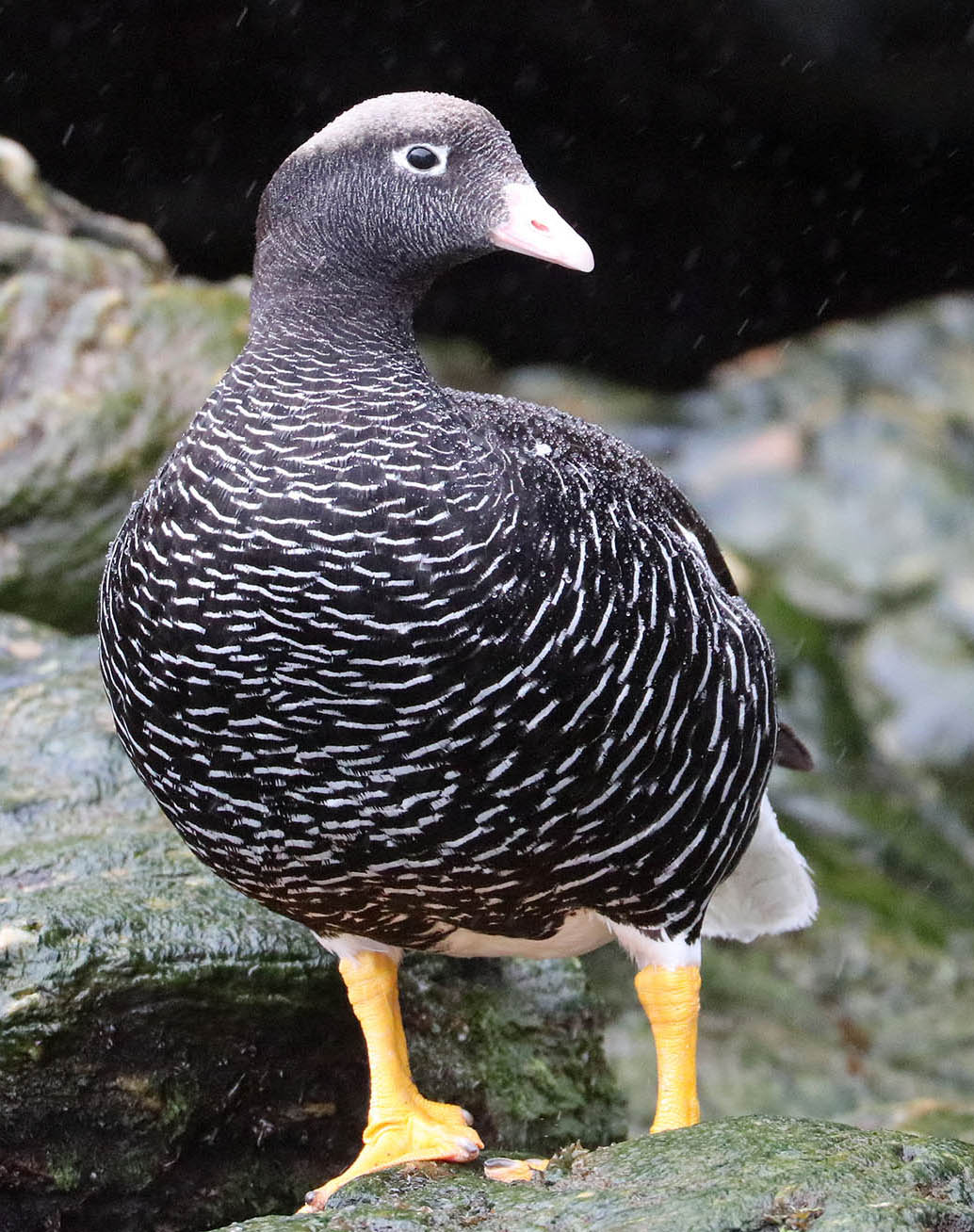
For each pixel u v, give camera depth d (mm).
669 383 19734
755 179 17500
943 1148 5352
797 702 14289
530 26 15797
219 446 5680
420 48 16000
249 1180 7277
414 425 5688
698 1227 4902
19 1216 6859
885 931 11859
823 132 16859
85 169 16672
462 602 5566
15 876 7391
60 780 8312
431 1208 5426
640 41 15953
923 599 16328
